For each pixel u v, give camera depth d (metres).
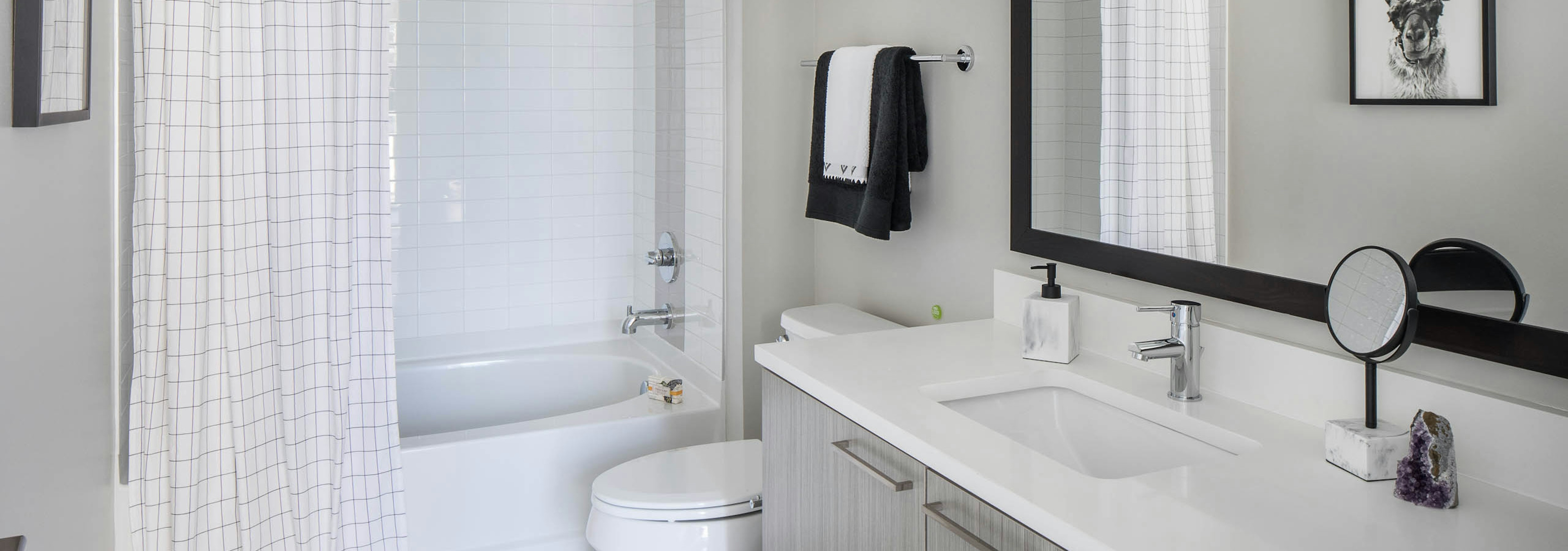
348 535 2.14
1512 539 1.05
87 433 1.54
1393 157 1.31
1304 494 1.17
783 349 1.88
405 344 3.36
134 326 1.91
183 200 1.81
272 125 1.93
